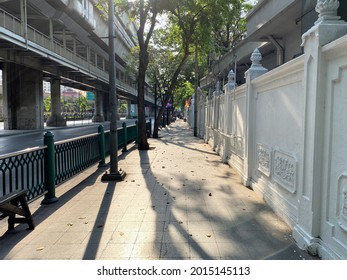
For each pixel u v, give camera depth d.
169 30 22.25
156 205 5.59
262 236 4.17
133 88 64.25
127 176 8.24
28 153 5.31
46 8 23.97
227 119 10.41
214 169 9.23
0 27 17.33
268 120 5.72
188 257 3.60
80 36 32.84
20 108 30.97
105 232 4.36
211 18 16.48
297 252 3.68
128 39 46.69
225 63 24.78
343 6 5.77
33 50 22.36
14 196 4.21
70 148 7.34
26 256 3.68
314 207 3.64
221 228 4.46
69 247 3.91
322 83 3.54
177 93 54.16
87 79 41.97
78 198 6.12
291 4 10.16
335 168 3.32
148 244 3.96
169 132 28.83
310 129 3.76
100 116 61.00
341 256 3.12
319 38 3.49
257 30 13.56
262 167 6.02
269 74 5.29
